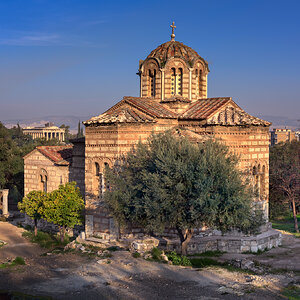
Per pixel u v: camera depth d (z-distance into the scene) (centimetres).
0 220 4975
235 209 2458
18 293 2064
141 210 2603
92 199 3253
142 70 3781
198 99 3766
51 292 2064
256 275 2369
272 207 5375
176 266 2475
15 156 6203
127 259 2617
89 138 3269
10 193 6775
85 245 3128
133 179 2723
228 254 2958
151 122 3194
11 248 3259
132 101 3481
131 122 3106
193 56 3734
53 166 3969
